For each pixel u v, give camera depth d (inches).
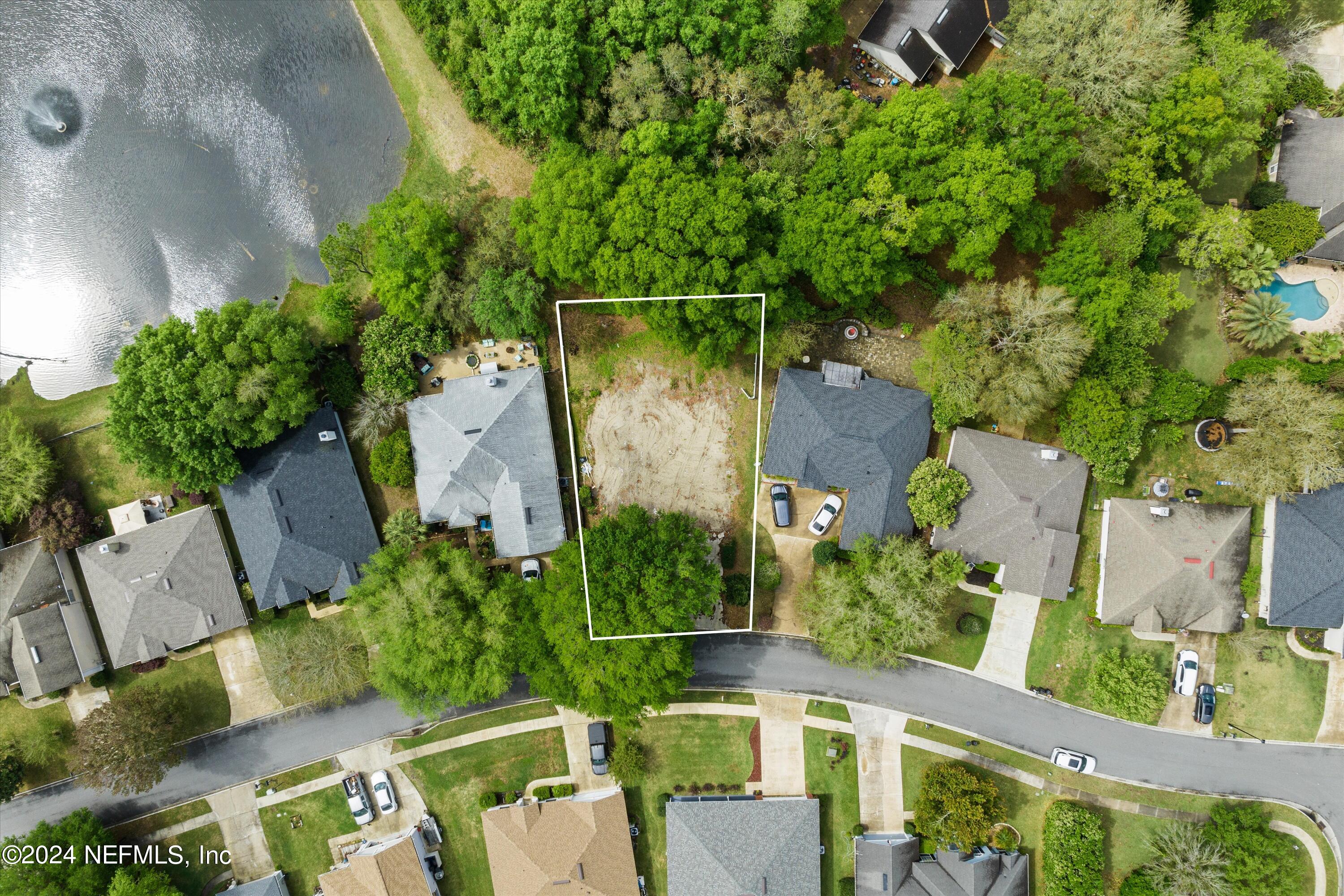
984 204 1550.2
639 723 1930.4
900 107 1627.7
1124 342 1733.5
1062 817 1865.2
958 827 1817.2
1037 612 1916.8
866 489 1840.6
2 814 1930.4
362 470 1936.5
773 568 1895.9
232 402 1705.2
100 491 1936.5
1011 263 1898.4
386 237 1744.6
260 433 1786.4
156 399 1692.9
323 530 1861.5
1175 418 1804.9
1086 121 1630.2
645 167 1631.4
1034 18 1685.5
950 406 1785.2
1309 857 1873.8
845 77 1929.1
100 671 1921.8
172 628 1863.9
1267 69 1684.3
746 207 1598.2
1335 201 1772.9
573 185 1637.6
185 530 1870.1
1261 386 1750.7
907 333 1899.6
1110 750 1913.1
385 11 1927.9
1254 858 1772.9
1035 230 1680.6
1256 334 1811.0
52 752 1921.8
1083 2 1643.7
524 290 1743.4
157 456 1739.7
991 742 1931.6
